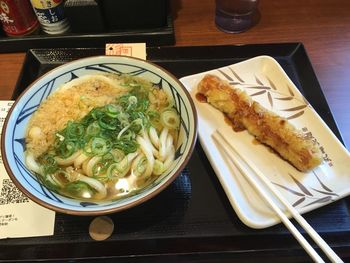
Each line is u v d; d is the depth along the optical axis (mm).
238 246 287
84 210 244
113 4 415
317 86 405
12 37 437
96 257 280
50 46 443
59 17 432
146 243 289
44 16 423
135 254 282
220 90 368
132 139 309
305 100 377
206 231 296
